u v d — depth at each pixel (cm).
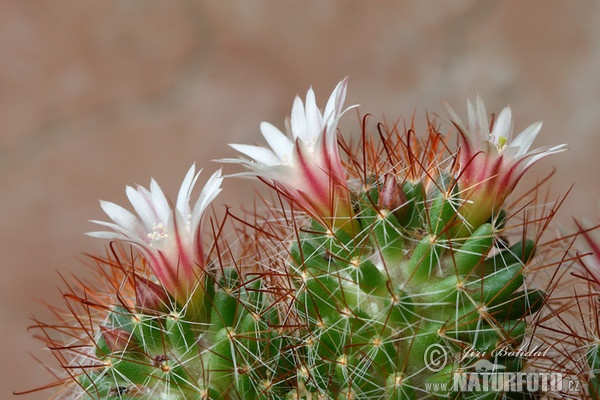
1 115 64
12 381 61
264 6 63
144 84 64
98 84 64
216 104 63
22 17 65
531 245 35
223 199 59
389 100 61
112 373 35
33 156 64
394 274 34
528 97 60
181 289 35
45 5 65
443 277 34
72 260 62
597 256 35
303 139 35
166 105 64
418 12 62
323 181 35
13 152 64
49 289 62
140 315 35
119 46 64
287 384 35
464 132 34
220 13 64
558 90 59
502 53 61
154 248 35
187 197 35
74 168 63
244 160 35
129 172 63
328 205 35
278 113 63
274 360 35
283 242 36
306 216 36
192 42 64
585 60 59
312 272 34
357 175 36
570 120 59
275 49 63
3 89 64
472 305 34
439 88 61
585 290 37
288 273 35
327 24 62
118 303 36
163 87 64
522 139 35
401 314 34
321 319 34
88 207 63
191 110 63
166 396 35
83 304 37
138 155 63
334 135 35
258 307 35
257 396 34
